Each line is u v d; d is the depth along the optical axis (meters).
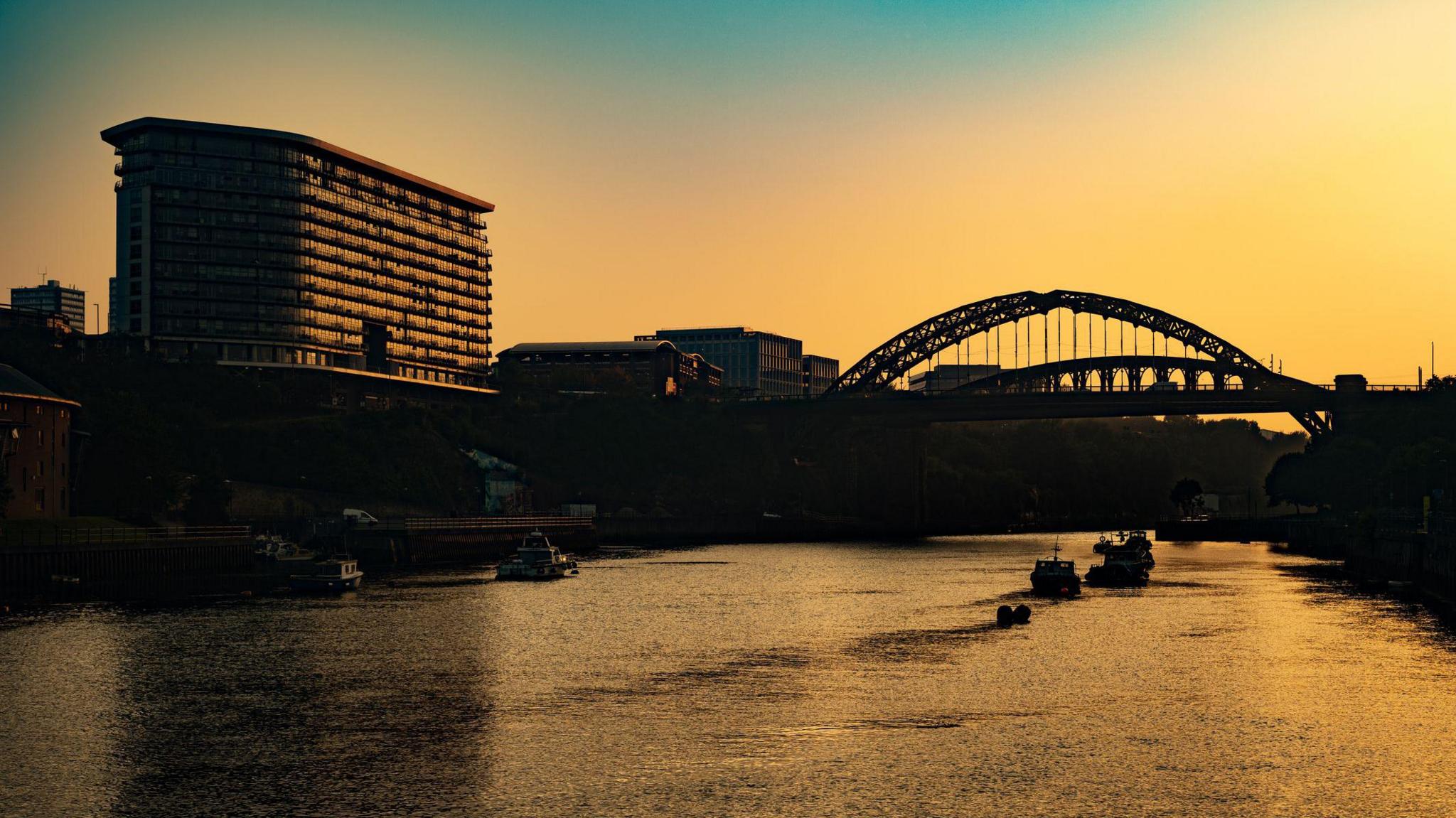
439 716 74.19
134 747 67.44
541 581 154.75
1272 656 93.19
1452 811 57.25
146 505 171.50
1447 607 121.06
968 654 94.94
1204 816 56.66
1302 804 58.16
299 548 177.25
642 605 127.56
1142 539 182.00
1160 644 99.31
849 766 63.75
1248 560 197.12
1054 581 141.38
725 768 63.66
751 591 143.88
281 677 85.31
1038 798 58.91
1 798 59.19
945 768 63.31
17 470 147.88
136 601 125.44
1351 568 174.25
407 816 56.88
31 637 100.12
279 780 61.78
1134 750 66.38
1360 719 72.81
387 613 118.00
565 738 69.25
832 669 88.50
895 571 176.25
